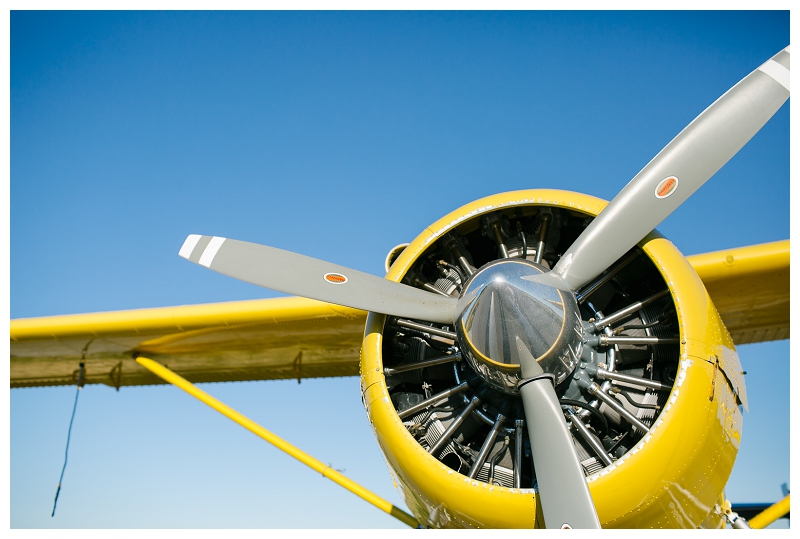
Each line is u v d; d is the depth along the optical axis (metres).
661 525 3.67
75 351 6.86
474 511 3.62
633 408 3.93
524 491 3.55
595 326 3.96
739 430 3.91
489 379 3.77
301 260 4.41
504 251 4.43
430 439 4.11
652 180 4.01
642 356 4.13
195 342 6.61
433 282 4.68
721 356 3.72
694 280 3.87
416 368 4.14
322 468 5.65
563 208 4.32
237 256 4.47
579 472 3.43
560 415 3.55
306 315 5.87
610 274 4.11
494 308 3.63
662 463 3.46
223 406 6.15
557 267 3.96
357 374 7.32
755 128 4.04
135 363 7.22
